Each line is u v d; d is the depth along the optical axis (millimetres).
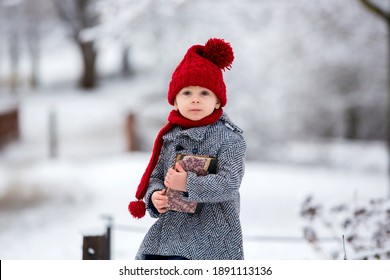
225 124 3340
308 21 16547
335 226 6711
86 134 21812
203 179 3072
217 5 14102
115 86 34281
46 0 32125
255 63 17906
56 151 17875
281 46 17641
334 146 22250
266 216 9914
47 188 12328
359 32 18016
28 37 34094
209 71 3236
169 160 3344
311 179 14211
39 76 40500
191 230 3246
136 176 13773
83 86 33875
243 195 11906
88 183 12938
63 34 34500
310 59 19047
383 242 5098
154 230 3361
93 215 9836
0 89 38094
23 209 10352
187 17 14680
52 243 8055
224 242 3223
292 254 7172
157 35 15484
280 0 14172
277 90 19219
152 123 20234
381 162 19656
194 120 3270
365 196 11812
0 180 13227
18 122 20453
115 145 19406
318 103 21672
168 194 3215
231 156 3172
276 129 19562
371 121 24672
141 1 11562
